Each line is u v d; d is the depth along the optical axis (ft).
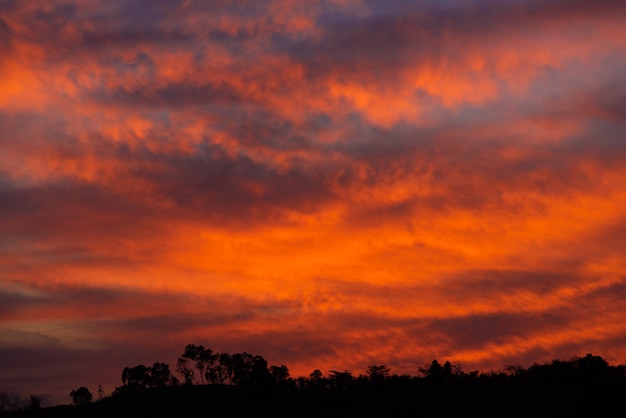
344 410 369.30
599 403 345.10
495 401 368.48
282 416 361.51
